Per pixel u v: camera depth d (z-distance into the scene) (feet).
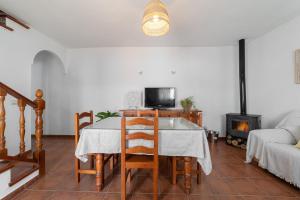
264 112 12.12
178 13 9.04
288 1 8.02
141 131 6.35
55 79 15.52
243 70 13.01
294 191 6.57
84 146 6.40
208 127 15.01
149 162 5.91
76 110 15.48
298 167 6.30
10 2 8.02
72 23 10.34
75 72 15.44
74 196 6.21
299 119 8.50
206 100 15.05
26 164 7.70
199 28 11.05
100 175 6.60
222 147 12.54
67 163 9.22
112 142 6.40
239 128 12.67
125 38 13.01
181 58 15.11
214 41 13.66
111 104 15.33
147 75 15.19
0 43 8.90
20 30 10.05
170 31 11.57
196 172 7.10
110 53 15.29
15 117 9.63
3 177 5.86
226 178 7.65
